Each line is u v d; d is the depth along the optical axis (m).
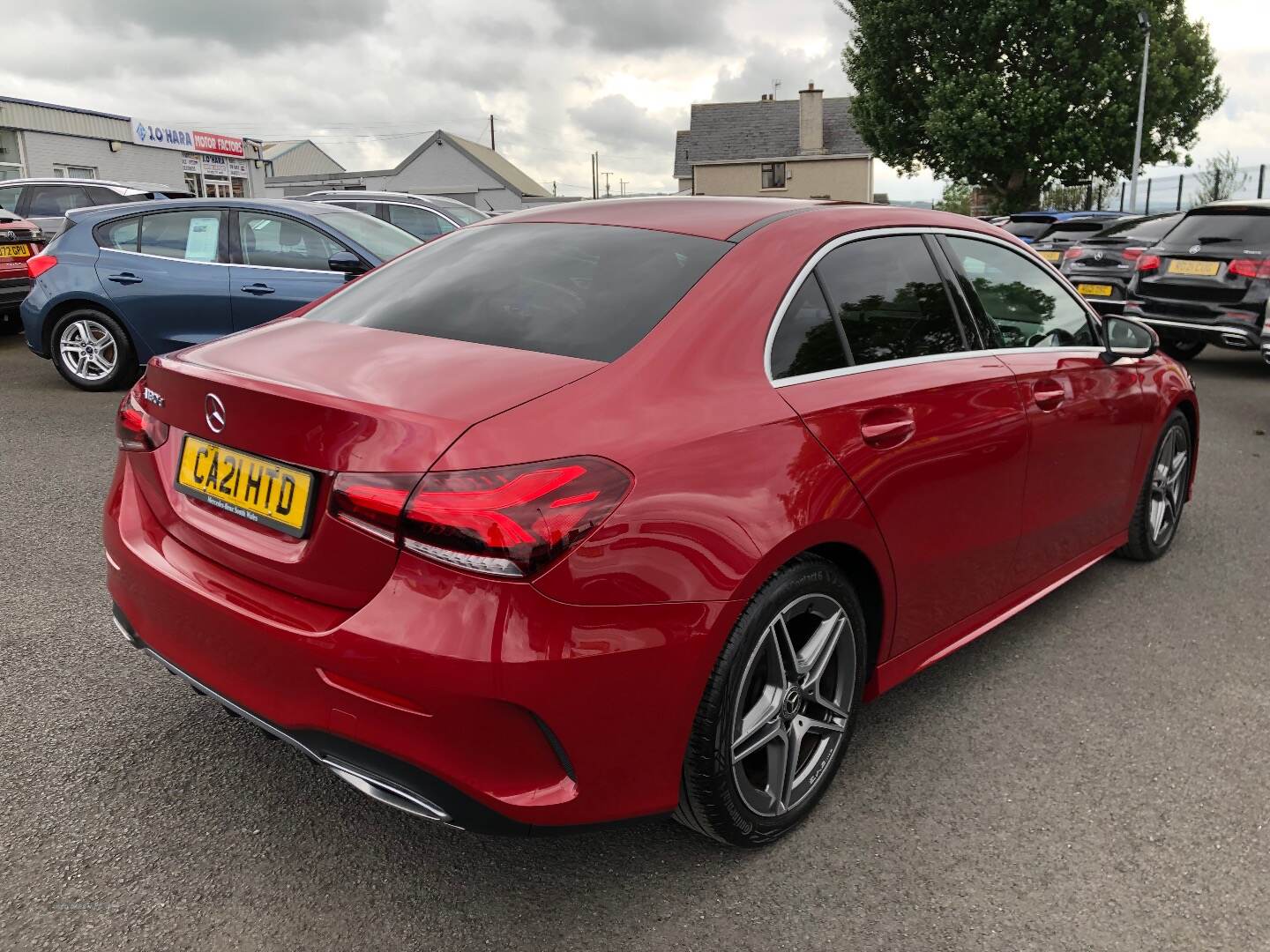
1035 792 2.54
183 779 2.49
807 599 2.20
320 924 2.02
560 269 2.44
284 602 1.95
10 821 2.30
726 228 2.49
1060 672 3.23
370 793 1.91
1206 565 4.25
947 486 2.59
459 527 1.70
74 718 2.77
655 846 2.29
